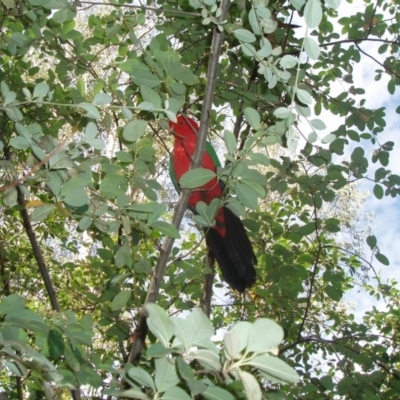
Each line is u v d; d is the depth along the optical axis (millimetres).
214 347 1017
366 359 3133
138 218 1880
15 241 4582
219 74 3404
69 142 1655
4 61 3383
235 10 3053
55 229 4285
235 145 1747
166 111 1635
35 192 2908
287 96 3230
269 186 3100
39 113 3213
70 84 3221
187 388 1148
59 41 3008
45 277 2807
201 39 3250
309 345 3932
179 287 3293
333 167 3072
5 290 3922
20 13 2473
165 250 1991
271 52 1660
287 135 1518
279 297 3566
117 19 2877
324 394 3137
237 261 2590
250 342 961
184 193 1999
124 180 2010
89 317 1958
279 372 950
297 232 3352
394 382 3031
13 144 1566
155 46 2205
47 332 1312
